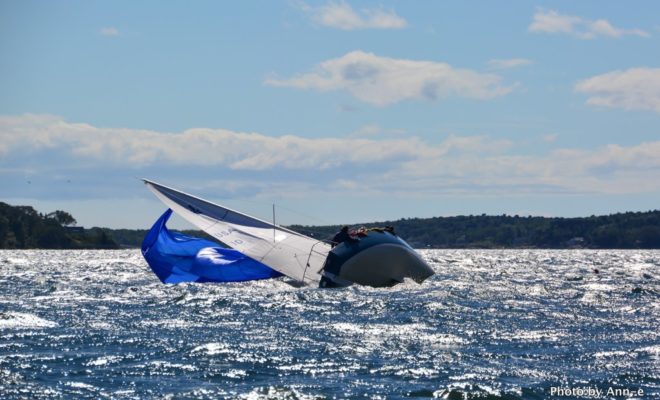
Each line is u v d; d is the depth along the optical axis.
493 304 155.50
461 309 145.12
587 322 129.62
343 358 97.44
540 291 191.25
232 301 157.25
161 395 80.38
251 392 81.56
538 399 80.00
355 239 183.75
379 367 92.62
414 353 100.88
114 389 82.44
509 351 102.56
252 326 122.56
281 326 122.56
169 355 98.38
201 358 96.81
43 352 99.56
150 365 92.94
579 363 95.00
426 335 114.38
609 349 103.88
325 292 174.50
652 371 90.81
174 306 150.25
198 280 196.75
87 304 154.88
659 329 121.88
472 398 80.12
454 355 99.62
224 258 197.88
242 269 196.00
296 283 192.50
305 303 154.12
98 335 112.62
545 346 106.25
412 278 188.75
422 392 81.88
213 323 125.69
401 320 130.00
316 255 186.88
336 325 123.62
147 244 195.62
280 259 187.25
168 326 122.25
